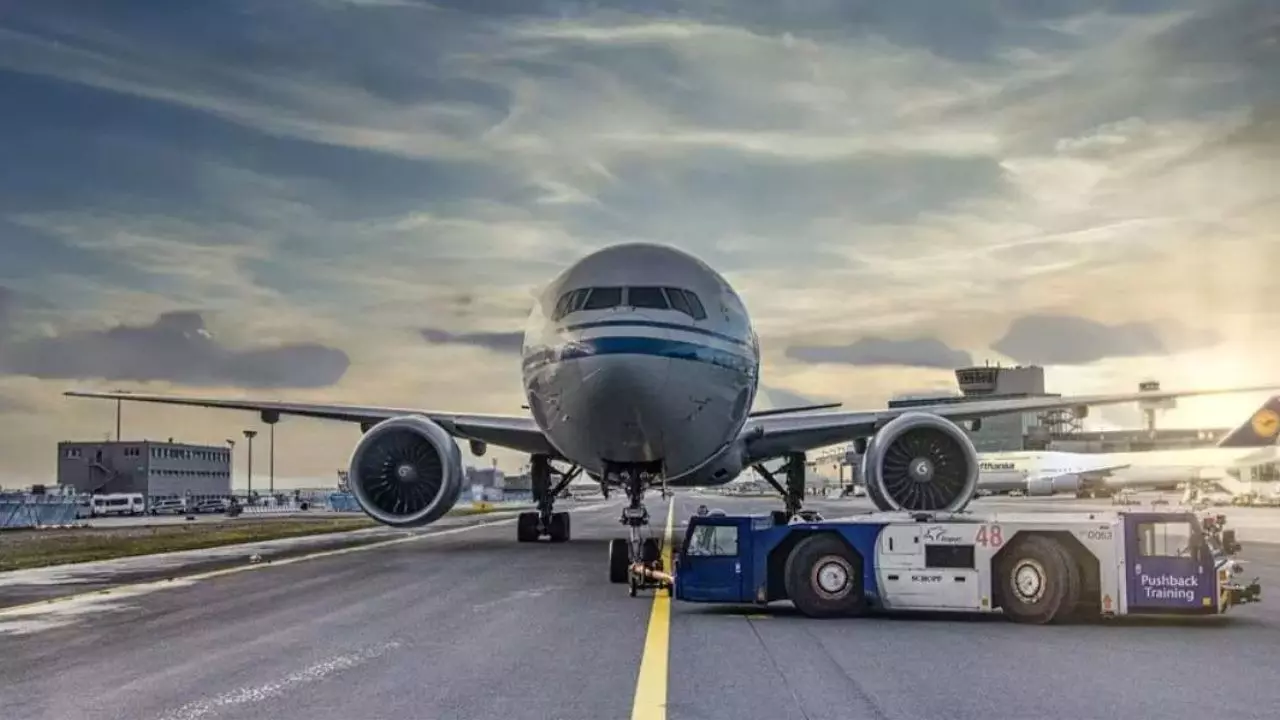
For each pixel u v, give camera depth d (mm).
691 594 17594
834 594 16812
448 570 25359
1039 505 74188
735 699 10734
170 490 152500
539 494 35938
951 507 27047
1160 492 108250
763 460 34156
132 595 20766
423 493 28656
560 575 23891
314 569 26156
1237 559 27594
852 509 59812
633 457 21688
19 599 20125
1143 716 9992
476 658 13211
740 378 22297
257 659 13328
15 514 75750
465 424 29812
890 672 12203
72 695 11281
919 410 29359
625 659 13078
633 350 19938
